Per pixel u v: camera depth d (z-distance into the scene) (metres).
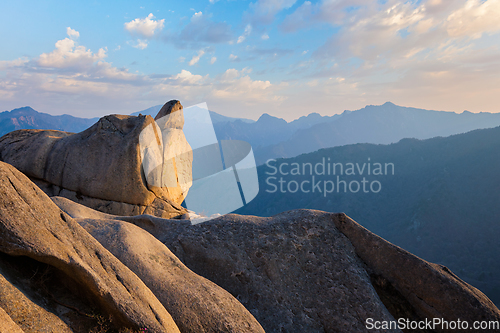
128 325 2.60
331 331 3.94
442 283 4.22
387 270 4.52
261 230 4.86
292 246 4.68
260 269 4.44
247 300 4.16
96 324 2.56
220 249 4.59
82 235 2.82
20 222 2.38
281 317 4.01
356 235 4.86
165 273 3.52
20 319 2.14
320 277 4.40
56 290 2.58
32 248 2.32
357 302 4.15
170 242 4.66
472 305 4.04
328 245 4.74
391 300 4.36
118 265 2.87
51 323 2.30
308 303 4.16
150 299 2.87
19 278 2.36
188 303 3.22
